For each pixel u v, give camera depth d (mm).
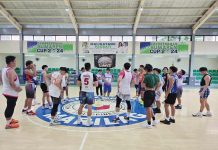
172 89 4914
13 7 11422
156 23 13172
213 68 15602
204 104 5801
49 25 13930
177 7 11211
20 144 3656
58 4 11109
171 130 4543
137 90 8570
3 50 14039
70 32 14031
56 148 3510
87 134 4234
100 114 5891
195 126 4859
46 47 13953
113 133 4316
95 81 4676
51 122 4777
